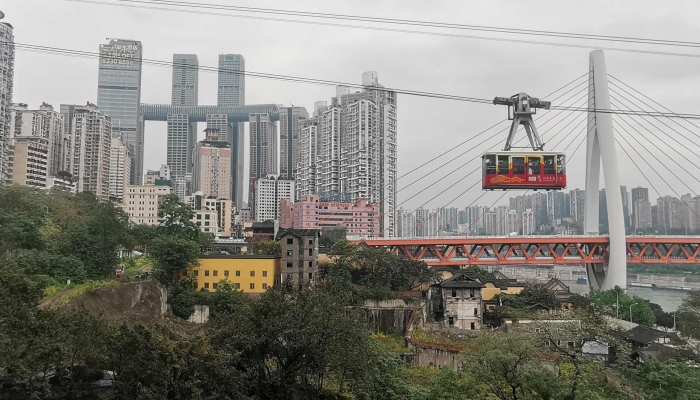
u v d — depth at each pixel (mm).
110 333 32500
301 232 82938
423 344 59781
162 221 84938
